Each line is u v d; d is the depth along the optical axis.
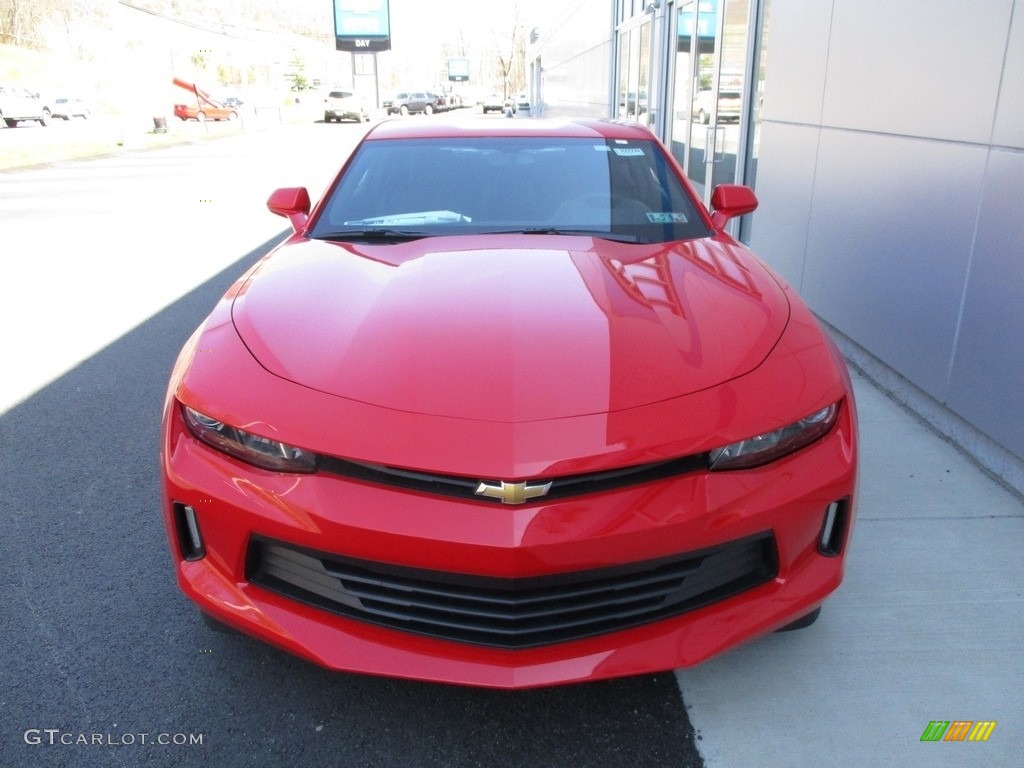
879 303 4.35
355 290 2.53
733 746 2.06
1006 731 2.10
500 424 1.91
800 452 2.06
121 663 2.36
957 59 3.60
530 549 1.83
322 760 2.03
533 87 35.75
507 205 3.24
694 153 9.08
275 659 2.38
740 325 2.30
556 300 2.40
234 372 2.15
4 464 3.65
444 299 2.41
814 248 5.24
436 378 2.03
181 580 2.14
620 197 3.29
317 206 3.34
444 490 1.88
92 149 23.12
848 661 2.35
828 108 4.96
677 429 1.94
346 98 44.38
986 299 3.38
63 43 70.94
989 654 2.37
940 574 2.74
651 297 2.44
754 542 2.01
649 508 1.88
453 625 1.97
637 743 2.07
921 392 3.99
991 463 3.42
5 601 2.66
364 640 1.99
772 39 5.93
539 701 2.22
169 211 11.59
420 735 2.11
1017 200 3.17
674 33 9.95
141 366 4.99
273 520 1.95
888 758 2.02
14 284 7.17
